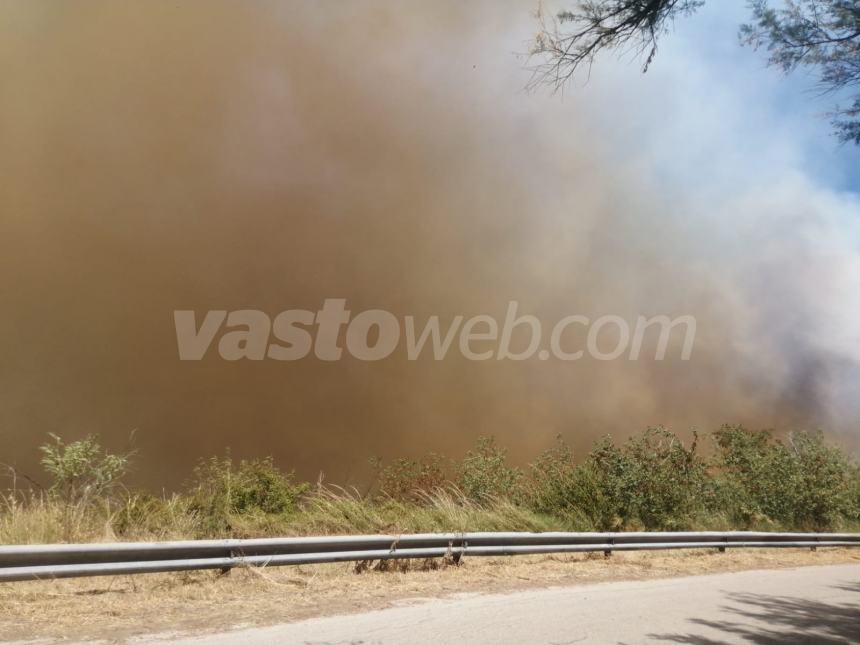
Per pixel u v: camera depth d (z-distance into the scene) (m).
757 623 5.82
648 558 10.23
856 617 6.36
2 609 4.62
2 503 6.75
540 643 4.61
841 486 16.02
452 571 7.64
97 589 5.43
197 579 5.99
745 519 13.66
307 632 4.55
